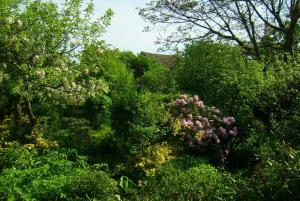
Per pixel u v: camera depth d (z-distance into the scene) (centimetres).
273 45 2000
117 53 1741
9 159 1019
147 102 1355
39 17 1254
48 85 1238
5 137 1259
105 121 1510
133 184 1063
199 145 1285
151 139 1225
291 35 1933
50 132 1362
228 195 780
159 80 1797
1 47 1212
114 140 1312
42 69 1196
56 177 898
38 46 1238
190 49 1842
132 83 1662
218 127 1356
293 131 1209
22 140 1279
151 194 916
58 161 1002
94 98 1505
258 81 1442
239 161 1297
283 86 1389
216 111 1388
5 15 1197
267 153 765
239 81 1479
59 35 1266
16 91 1184
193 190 877
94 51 1334
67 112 1571
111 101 1511
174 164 1113
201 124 1305
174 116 1334
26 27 1242
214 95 1556
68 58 1295
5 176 877
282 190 647
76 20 1284
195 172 994
